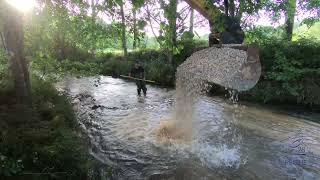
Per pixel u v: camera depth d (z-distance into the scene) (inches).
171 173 290.0
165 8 193.9
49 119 362.0
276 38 666.8
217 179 279.7
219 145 354.3
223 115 485.7
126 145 352.5
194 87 292.0
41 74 555.8
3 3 331.6
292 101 579.5
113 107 534.9
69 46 823.7
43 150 259.4
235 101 585.9
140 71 648.4
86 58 1017.5
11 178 217.6
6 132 278.4
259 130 413.7
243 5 200.8
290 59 603.8
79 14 454.0
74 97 600.1
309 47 608.4
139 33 233.1
